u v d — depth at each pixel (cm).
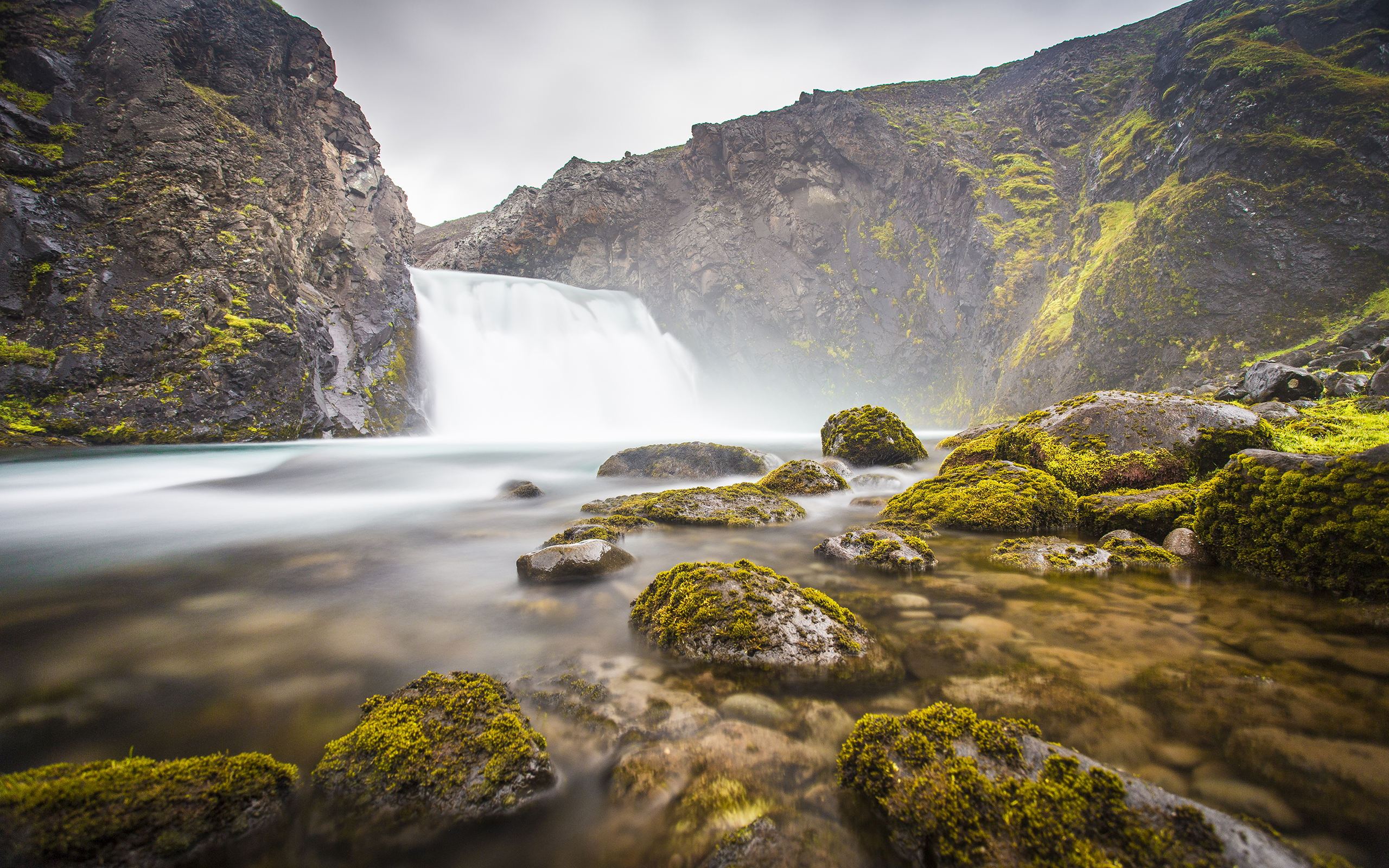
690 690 310
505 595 481
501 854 210
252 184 2270
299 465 1373
